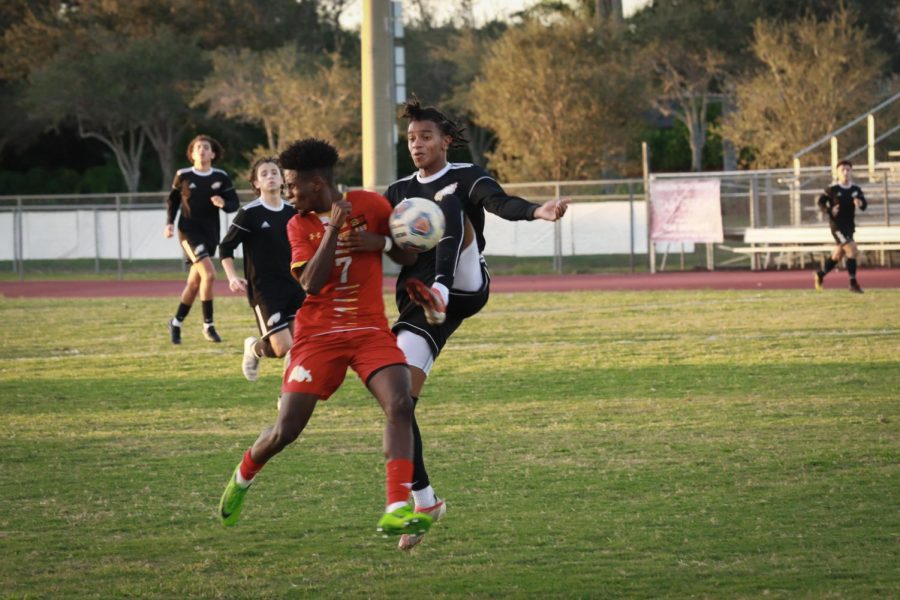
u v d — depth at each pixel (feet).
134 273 303.27
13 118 597.93
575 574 53.47
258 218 98.68
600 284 231.50
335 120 509.35
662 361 118.93
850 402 93.86
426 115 62.03
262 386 109.91
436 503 58.75
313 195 55.52
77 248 311.27
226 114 555.69
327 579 53.47
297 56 555.69
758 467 72.59
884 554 55.21
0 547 58.59
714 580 52.08
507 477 71.67
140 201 564.30
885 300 175.63
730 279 233.55
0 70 603.67
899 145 414.41
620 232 270.87
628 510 63.77
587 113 432.25
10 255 318.24
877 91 476.95
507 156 449.06
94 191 592.19
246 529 61.67
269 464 76.43
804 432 82.69
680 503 64.85
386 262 262.67
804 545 56.90
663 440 81.20
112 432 88.53
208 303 139.54
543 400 98.37
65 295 233.55
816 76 416.05
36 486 71.31
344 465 75.97
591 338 139.74
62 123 607.78
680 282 230.07
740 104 459.32
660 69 577.02
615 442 80.89
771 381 105.09
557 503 65.51
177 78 576.20
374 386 53.78
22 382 114.52
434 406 96.53
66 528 62.03
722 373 110.32
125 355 133.59
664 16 556.51
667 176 272.92
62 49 587.68
